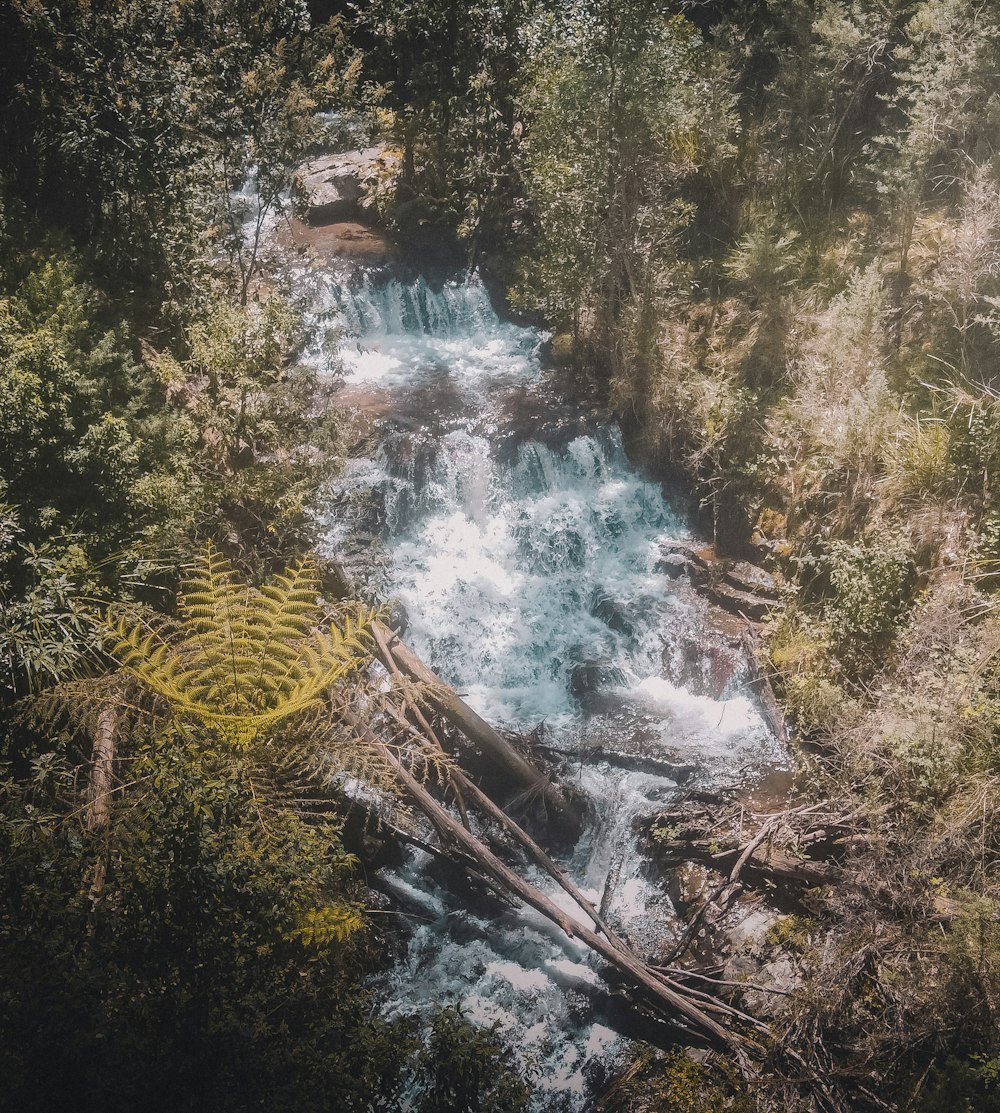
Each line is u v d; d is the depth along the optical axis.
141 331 12.19
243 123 12.23
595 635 11.38
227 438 10.80
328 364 12.68
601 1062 7.83
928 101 12.77
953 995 6.98
